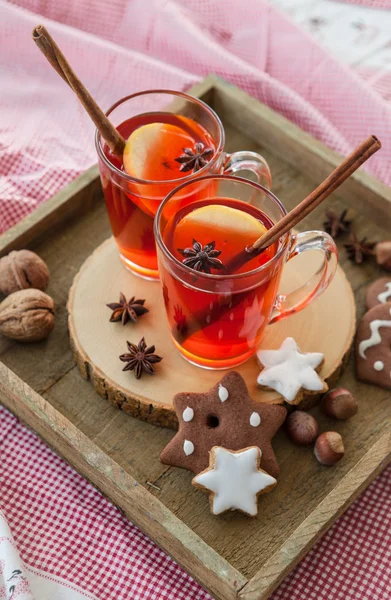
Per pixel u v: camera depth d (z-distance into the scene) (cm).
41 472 75
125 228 73
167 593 69
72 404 73
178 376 72
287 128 85
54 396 73
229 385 70
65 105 94
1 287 77
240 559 67
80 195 81
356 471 67
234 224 67
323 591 70
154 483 69
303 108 92
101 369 72
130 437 72
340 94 94
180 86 94
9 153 89
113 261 78
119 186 69
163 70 94
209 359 72
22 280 76
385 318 75
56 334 76
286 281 77
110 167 69
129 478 67
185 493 69
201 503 69
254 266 66
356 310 78
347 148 91
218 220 67
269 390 72
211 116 72
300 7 104
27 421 74
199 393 70
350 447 72
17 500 73
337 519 71
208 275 64
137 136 71
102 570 70
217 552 66
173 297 67
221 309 66
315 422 71
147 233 72
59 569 70
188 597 69
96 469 67
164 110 75
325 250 69
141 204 70
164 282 67
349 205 84
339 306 76
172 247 67
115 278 77
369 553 71
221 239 66
